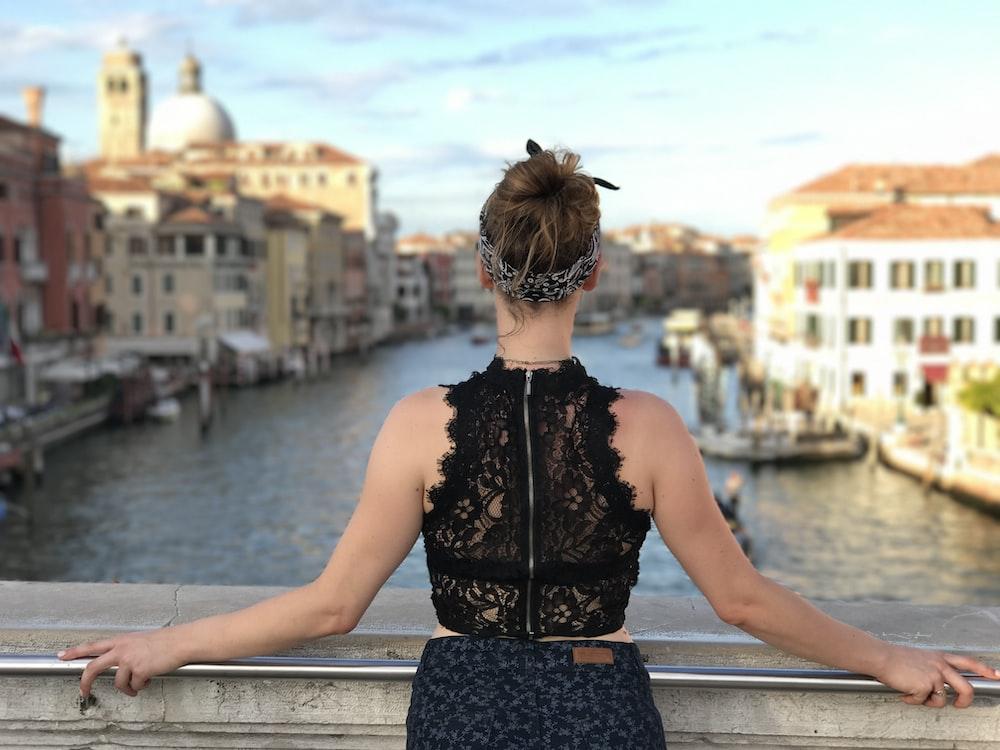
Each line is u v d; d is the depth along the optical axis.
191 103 137.50
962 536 31.36
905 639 2.56
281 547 31.66
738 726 2.44
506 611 1.86
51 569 29.27
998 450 34.81
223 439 53.66
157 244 80.94
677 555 1.98
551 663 1.85
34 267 57.25
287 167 129.62
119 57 154.88
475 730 1.80
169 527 34.25
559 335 1.96
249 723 2.43
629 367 103.50
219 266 82.38
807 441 43.78
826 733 2.44
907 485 38.56
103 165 113.00
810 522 33.22
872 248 51.75
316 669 2.34
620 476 1.86
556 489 1.85
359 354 121.12
